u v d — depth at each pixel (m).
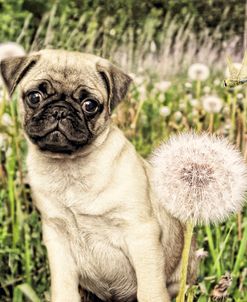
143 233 0.69
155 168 0.59
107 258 0.72
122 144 0.71
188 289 0.66
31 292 0.77
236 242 0.84
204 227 0.88
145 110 1.14
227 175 0.56
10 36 1.72
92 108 0.69
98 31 1.60
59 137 0.67
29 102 0.70
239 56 1.62
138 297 0.69
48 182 0.70
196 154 0.57
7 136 0.90
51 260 0.72
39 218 0.88
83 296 0.79
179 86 1.32
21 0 1.87
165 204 0.57
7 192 0.90
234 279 0.78
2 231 0.87
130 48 1.55
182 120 1.07
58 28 1.66
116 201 0.69
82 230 0.71
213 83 1.39
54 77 0.69
